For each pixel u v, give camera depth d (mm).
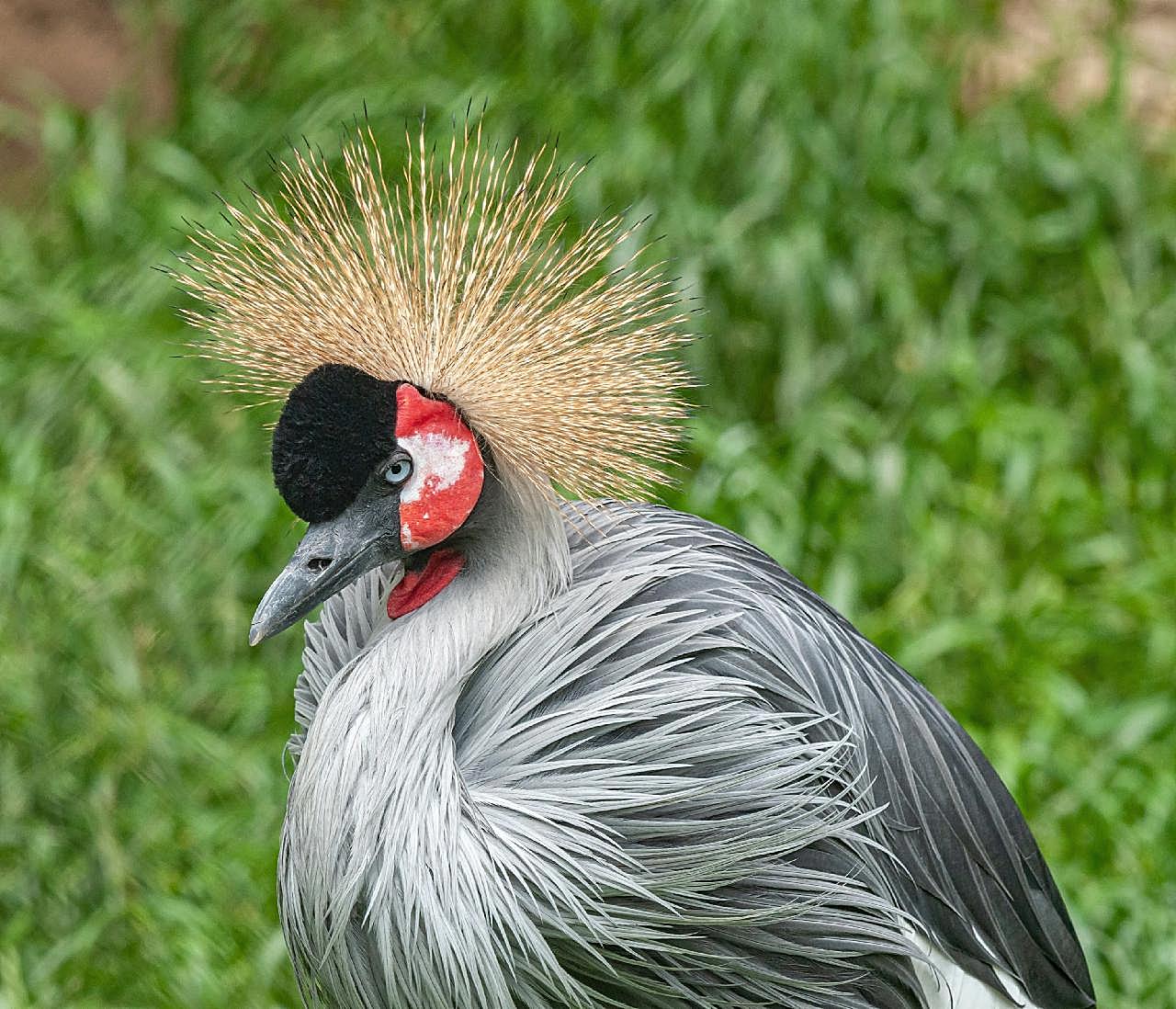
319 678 6500
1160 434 10852
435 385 5941
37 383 10609
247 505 10086
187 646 9773
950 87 11719
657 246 10805
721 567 6398
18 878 8750
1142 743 9328
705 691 5953
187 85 12492
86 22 12797
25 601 9664
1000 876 6637
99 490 10188
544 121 11242
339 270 6277
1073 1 12594
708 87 11164
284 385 6328
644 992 5996
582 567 6297
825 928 6008
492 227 6105
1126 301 11258
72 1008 8188
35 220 12000
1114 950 8305
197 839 8883
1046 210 11734
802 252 10836
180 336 10891
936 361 10930
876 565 10219
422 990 5805
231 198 11492
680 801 5867
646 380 6090
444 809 5723
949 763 6676
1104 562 10398
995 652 9664
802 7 11281
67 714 9336
